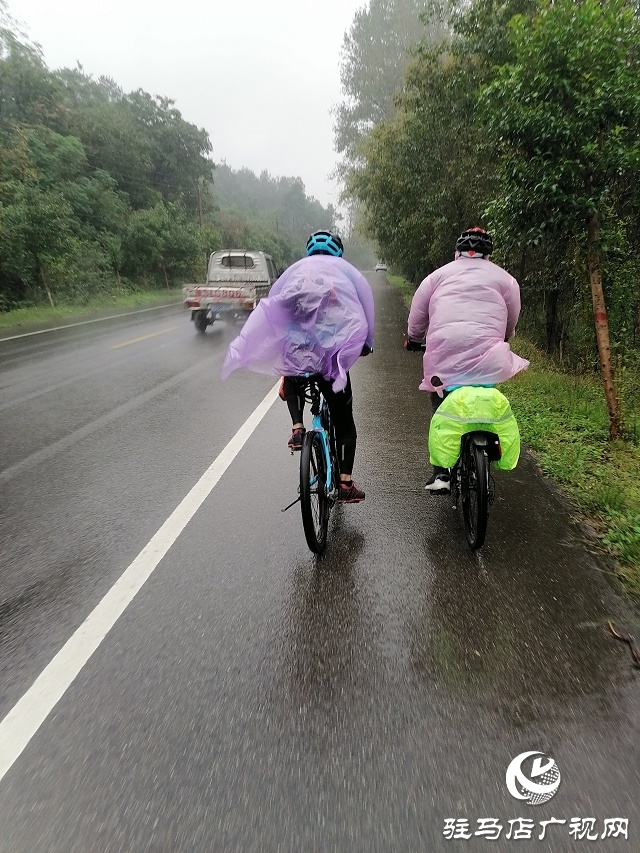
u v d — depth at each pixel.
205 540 3.77
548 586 3.20
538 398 7.19
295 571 3.39
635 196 6.44
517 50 5.36
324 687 2.46
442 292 3.70
